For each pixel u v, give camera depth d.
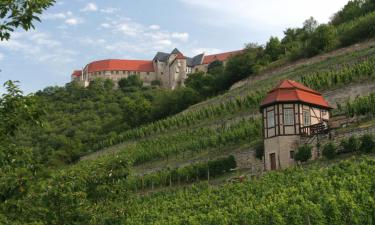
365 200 31.64
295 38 131.25
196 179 60.00
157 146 81.06
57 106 154.25
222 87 116.56
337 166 40.47
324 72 78.25
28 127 17.41
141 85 185.00
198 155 69.69
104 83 181.12
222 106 86.00
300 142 53.19
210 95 116.25
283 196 35.38
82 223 22.11
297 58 104.62
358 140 46.41
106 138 111.31
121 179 25.17
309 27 133.62
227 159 60.12
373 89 65.62
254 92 88.12
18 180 16.84
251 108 80.19
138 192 63.25
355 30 96.19
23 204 17.89
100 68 196.38
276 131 54.31
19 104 16.88
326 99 70.25
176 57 184.00
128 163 25.78
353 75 69.94
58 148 111.50
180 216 40.03
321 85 73.19
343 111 63.66
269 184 42.19
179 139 80.94
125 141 100.94
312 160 50.41
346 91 68.44
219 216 34.88
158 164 74.12
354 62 80.62
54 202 21.66
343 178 36.84
